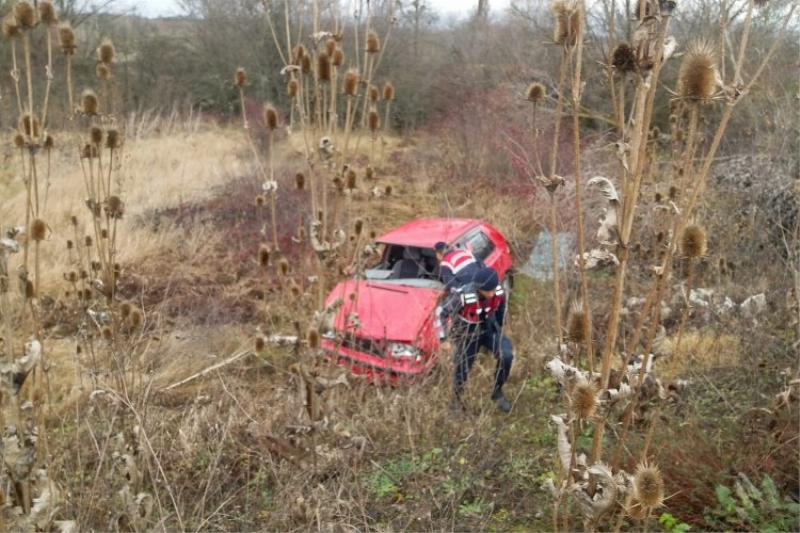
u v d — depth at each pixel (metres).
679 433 4.28
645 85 1.66
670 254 1.78
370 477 4.09
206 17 22.70
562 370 1.88
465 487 3.79
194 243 9.59
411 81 20.38
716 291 5.52
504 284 8.34
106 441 3.06
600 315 5.52
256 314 7.55
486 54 19.84
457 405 5.14
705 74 1.67
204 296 8.15
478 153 14.30
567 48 1.76
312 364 3.34
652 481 1.78
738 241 6.18
